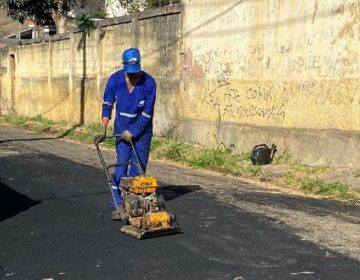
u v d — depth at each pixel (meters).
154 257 5.58
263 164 11.55
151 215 6.26
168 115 15.53
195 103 14.42
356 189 9.20
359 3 9.95
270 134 12.07
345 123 10.34
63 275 5.10
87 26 20.03
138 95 7.00
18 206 7.90
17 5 26.33
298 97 11.32
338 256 5.62
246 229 6.62
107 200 8.26
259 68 12.32
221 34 13.38
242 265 5.34
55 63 23.66
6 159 12.73
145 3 18.33
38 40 25.30
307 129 11.13
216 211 7.57
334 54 10.50
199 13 14.09
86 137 17.95
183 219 7.09
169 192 8.98
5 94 30.38
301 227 6.75
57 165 11.84
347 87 10.26
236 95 13.01
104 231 6.53
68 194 8.71
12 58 29.34
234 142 13.12
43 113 25.36
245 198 8.55
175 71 15.20
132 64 6.82
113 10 23.52
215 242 6.08
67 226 6.77
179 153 13.30
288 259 5.52
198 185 9.70
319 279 4.97
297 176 10.30
